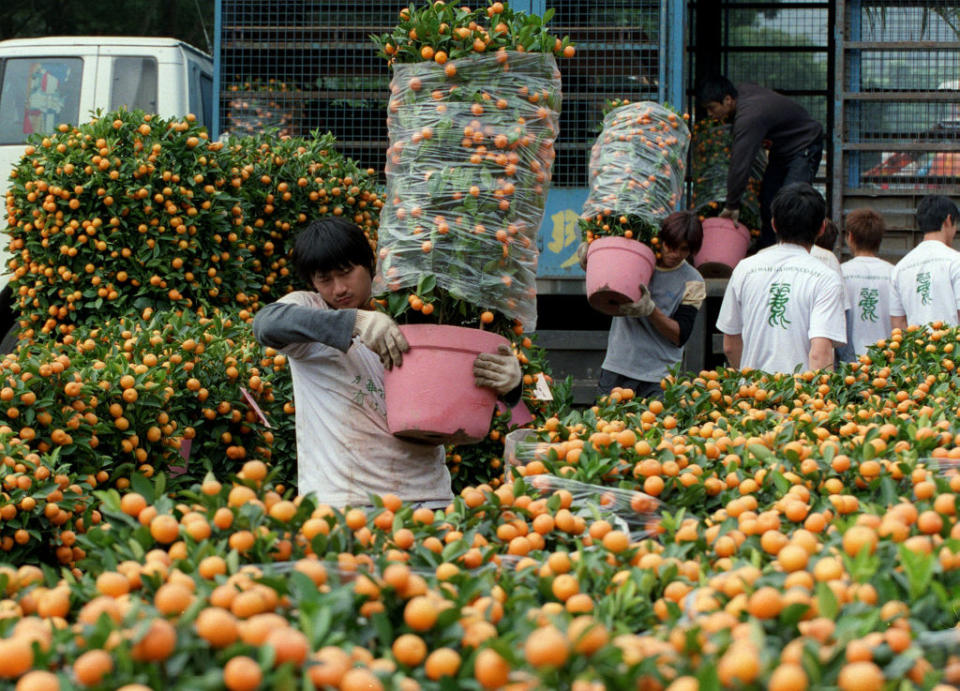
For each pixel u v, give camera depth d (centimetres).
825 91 1169
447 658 189
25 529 436
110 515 257
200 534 240
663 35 950
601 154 774
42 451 505
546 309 983
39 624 200
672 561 246
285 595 207
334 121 1002
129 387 541
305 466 431
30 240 746
